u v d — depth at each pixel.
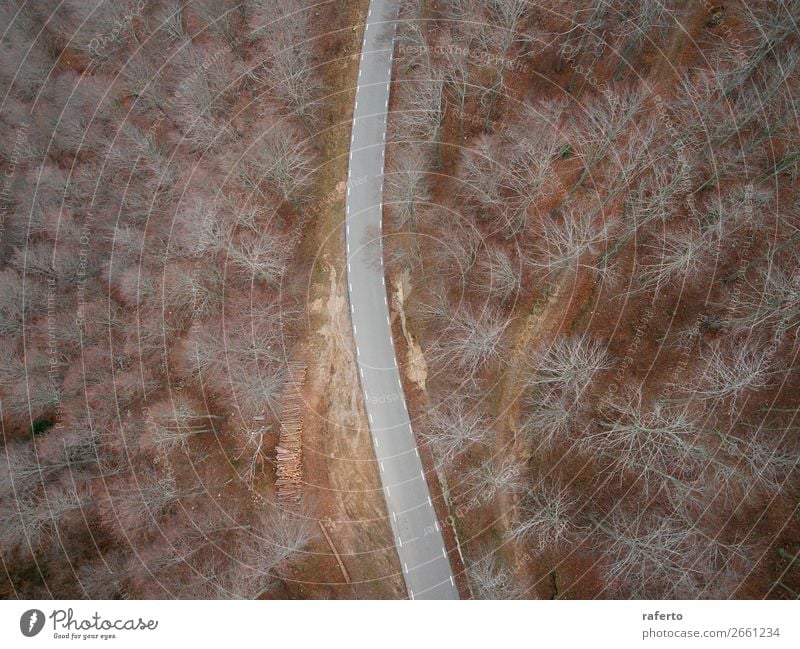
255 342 52.47
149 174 56.69
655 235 48.03
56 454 51.16
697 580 41.91
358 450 49.75
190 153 56.88
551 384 47.91
